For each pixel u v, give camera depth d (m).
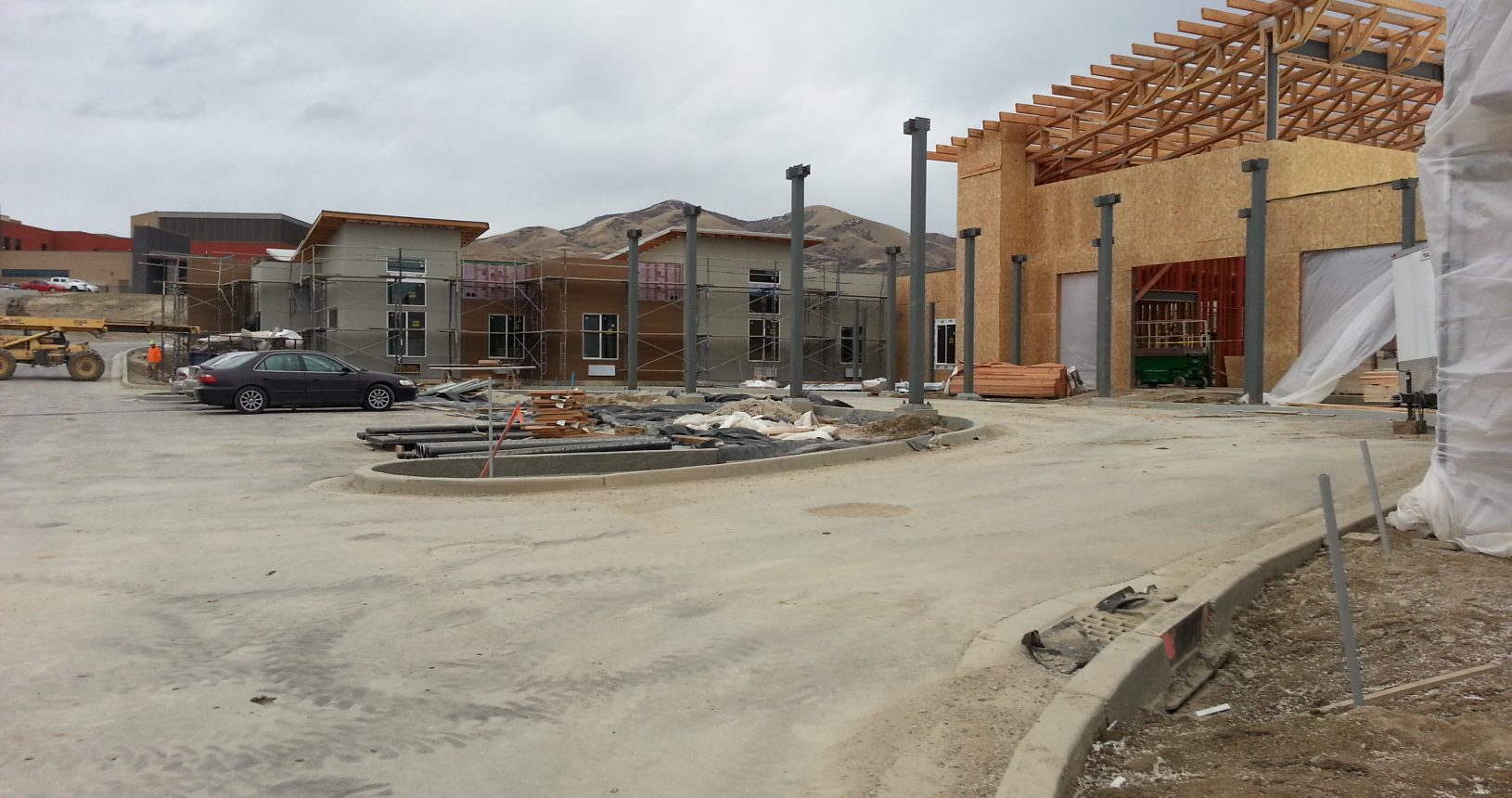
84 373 36.78
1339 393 27.42
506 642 5.50
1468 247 7.31
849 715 4.43
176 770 3.81
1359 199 28.33
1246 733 4.14
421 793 3.65
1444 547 7.27
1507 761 3.56
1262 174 26.55
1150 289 40.28
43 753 3.96
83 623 5.82
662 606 6.25
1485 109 7.05
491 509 9.98
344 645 5.43
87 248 105.50
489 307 44.03
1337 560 4.40
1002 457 14.41
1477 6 7.15
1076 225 38.62
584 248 194.75
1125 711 4.46
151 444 16.58
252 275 43.22
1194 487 10.95
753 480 12.23
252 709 4.47
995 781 3.69
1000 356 41.09
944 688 4.73
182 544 8.20
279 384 23.34
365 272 40.03
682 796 3.64
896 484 11.69
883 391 39.91
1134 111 36.19
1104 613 5.68
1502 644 4.98
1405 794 3.34
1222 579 6.22
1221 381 41.19
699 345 46.25
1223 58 33.53
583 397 20.28
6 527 8.98
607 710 4.51
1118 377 36.84
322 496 10.95
